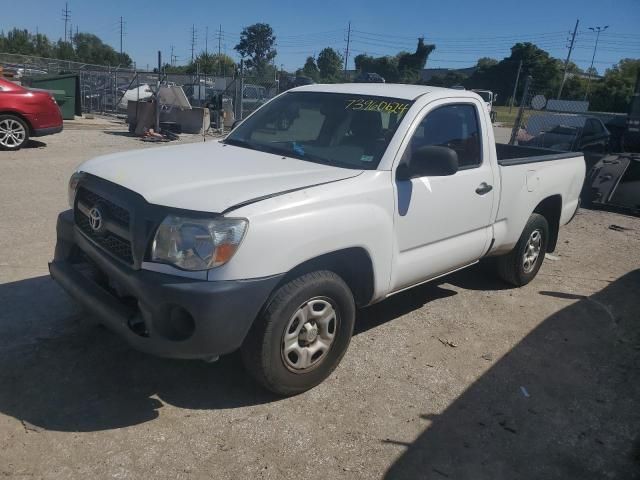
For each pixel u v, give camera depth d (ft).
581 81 195.83
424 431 10.80
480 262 19.15
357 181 11.67
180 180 10.73
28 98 37.88
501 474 9.82
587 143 43.37
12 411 10.36
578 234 27.73
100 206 10.91
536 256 18.76
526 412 11.70
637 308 17.81
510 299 17.79
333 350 11.78
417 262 13.32
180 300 9.45
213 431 10.28
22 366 11.76
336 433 10.52
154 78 80.07
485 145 15.16
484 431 10.95
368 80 71.56
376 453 10.07
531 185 17.02
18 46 268.21
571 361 14.05
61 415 10.37
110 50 286.25
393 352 13.75
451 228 14.12
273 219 10.02
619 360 14.26
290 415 10.92
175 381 11.71
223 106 63.41
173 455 9.60
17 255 17.76
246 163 12.32
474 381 12.75
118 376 11.70
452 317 16.08
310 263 10.99
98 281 11.55
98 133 51.67
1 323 13.42
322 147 13.46
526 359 13.97
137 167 11.62
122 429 10.14
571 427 11.31
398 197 12.32
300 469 9.53
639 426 11.50
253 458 9.69
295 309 10.62
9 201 24.30
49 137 46.16
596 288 19.49
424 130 13.42
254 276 9.84
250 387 11.71
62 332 13.20
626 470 10.17
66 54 271.28
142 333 10.04
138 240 9.91
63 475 8.95
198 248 9.57
